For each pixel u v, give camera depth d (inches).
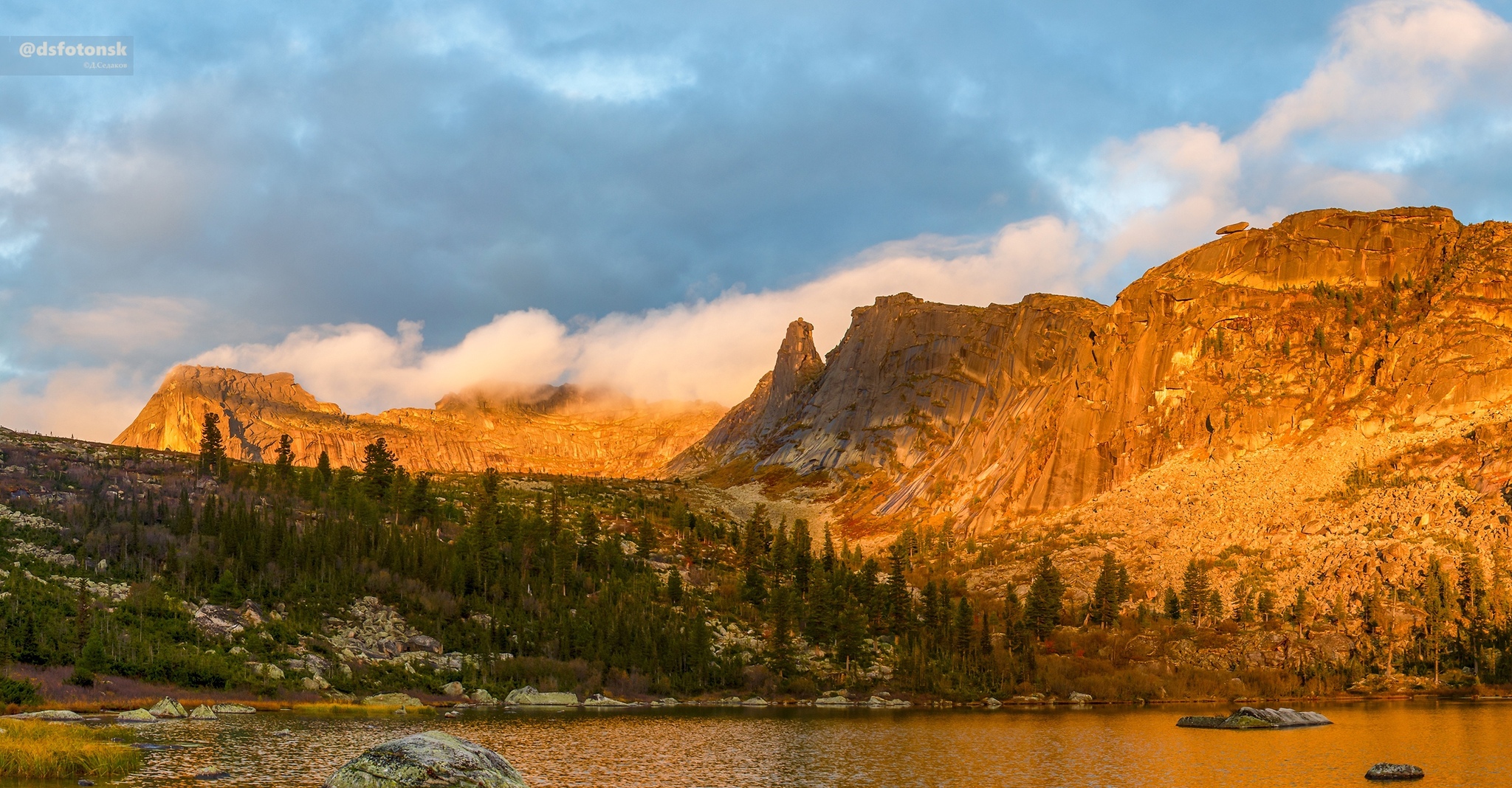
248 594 7249.0
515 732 4798.2
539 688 6929.1
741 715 6151.6
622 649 7667.3
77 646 5797.2
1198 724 5344.5
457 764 2455.7
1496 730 4940.9
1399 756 4030.5
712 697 7386.8
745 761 3946.9
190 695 5644.7
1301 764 3848.4
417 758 2436.0
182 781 3061.0
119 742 3909.9
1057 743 4574.3
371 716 5329.7
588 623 7849.4
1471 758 3939.5
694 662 7696.9
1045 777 3585.1
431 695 6560.0
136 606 6486.2
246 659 6279.5
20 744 3171.8
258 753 3668.8
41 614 6053.2
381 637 7229.3
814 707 6939.0
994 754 4190.5
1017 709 6840.6
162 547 7760.8
